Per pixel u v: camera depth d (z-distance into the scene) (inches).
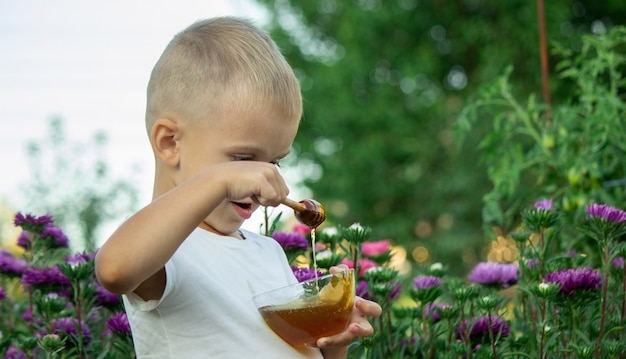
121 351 92.0
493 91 145.6
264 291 68.2
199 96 67.1
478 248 381.4
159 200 58.4
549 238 93.7
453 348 88.3
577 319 87.9
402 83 437.4
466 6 414.9
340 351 73.0
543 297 83.9
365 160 433.4
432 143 421.4
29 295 104.8
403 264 410.9
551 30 353.7
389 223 424.8
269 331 65.6
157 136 68.5
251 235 75.4
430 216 418.3
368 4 432.1
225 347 63.6
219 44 69.5
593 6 378.6
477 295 93.5
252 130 66.7
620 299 93.0
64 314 97.7
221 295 64.6
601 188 128.6
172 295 62.7
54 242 110.0
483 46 399.5
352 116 432.1
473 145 373.4
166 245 57.3
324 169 446.3
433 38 424.8
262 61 68.6
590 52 177.9
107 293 96.5
